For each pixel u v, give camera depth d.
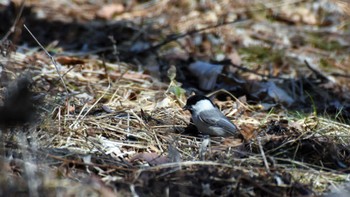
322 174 7.74
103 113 9.34
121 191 6.90
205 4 17.50
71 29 15.48
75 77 11.38
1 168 6.79
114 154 8.06
